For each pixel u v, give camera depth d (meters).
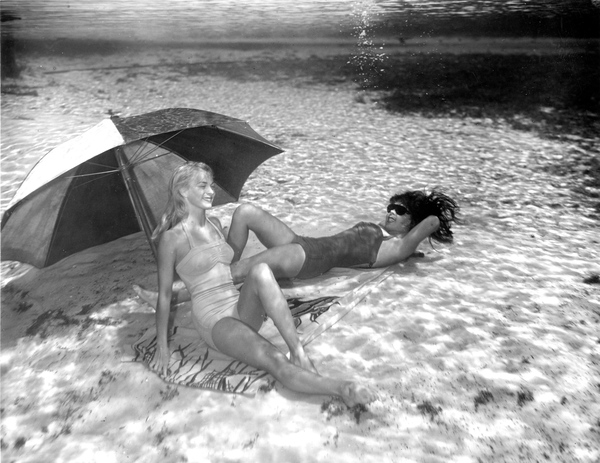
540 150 7.70
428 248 4.79
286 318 3.04
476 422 2.83
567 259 4.58
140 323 3.87
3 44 17.14
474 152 7.65
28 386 3.36
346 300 3.85
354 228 4.25
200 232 3.35
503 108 10.11
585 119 9.27
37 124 9.33
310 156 7.52
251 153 4.70
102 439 2.87
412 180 6.57
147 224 4.10
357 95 11.36
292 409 2.92
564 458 2.60
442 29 17.83
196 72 14.06
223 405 2.97
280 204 5.84
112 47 17.50
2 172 7.06
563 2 16.33
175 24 17.72
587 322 3.69
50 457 2.78
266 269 3.08
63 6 16.31
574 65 13.44
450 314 3.77
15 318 4.12
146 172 4.49
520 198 5.99
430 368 3.24
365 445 2.68
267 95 11.47
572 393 3.03
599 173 6.74
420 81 12.64
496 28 17.42
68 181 4.18
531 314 3.79
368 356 3.35
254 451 2.68
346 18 17.27
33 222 4.09
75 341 3.74
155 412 3.00
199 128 4.57
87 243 4.56
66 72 14.26
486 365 3.27
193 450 2.71
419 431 2.77
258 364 3.06
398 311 3.79
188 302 3.95
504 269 4.41
